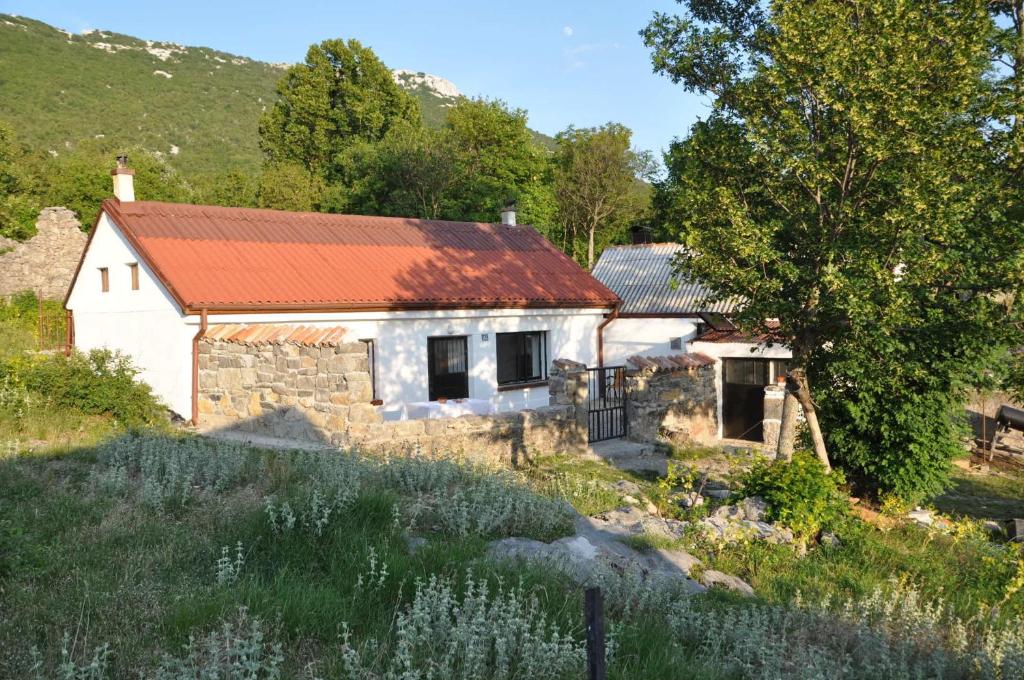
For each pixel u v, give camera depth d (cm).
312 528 667
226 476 873
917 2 1020
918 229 976
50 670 424
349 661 437
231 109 11494
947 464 1316
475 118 4672
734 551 933
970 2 980
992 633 754
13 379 1314
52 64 10625
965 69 993
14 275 3077
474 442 1335
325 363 1220
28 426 1141
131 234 1650
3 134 3378
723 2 1290
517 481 1014
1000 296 1232
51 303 3003
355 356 1187
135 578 566
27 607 496
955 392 1300
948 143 999
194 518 717
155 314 1623
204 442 1136
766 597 792
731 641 618
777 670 561
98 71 11069
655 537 880
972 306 1043
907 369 1130
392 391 1755
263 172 4419
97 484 825
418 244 2102
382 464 946
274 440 1260
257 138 10300
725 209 1110
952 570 1025
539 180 4928
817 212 1157
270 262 1727
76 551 609
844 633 692
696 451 1641
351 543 638
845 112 988
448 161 3991
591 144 5006
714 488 1306
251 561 618
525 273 2138
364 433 1171
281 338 1291
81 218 3791
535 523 798
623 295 2516
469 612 514
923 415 1297
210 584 562
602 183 4975
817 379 1324
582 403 1553
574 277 2227
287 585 554
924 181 988
